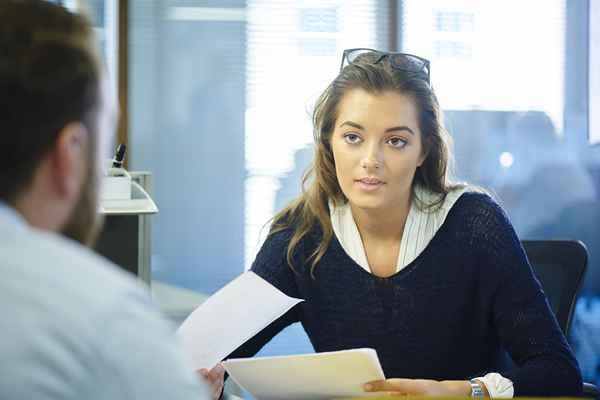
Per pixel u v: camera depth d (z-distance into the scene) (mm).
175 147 5148
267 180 5238
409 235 2041
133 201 2195
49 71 837
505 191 5355
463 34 5297
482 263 2021
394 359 2043
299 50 5223
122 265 2176
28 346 748
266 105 5211
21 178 844
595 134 5340
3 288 773
